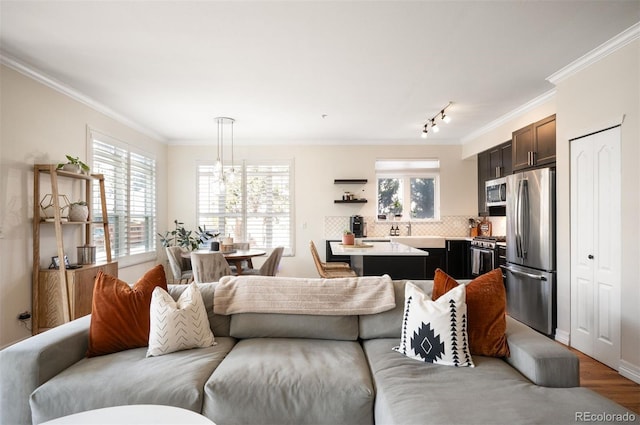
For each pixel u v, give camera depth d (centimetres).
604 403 139
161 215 574
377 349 198
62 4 208
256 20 227
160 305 197
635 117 241
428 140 600
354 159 604
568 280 304
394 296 222
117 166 447
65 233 349
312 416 154
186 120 474
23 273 297
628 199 247
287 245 602
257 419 154
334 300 221
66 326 196
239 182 602
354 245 380
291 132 548
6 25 232
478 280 203
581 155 291
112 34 244
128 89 354
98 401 154
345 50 271
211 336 209
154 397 153
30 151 304
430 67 303
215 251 435
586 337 285
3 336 279
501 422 126
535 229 344
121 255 456
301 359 181
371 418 156
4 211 279
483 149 523
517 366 176
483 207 551
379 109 425
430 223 604
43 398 155
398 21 230
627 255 247
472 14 222
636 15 223
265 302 221
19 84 292
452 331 179
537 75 321
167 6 211
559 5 212
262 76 322
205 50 269
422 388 151
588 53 274
